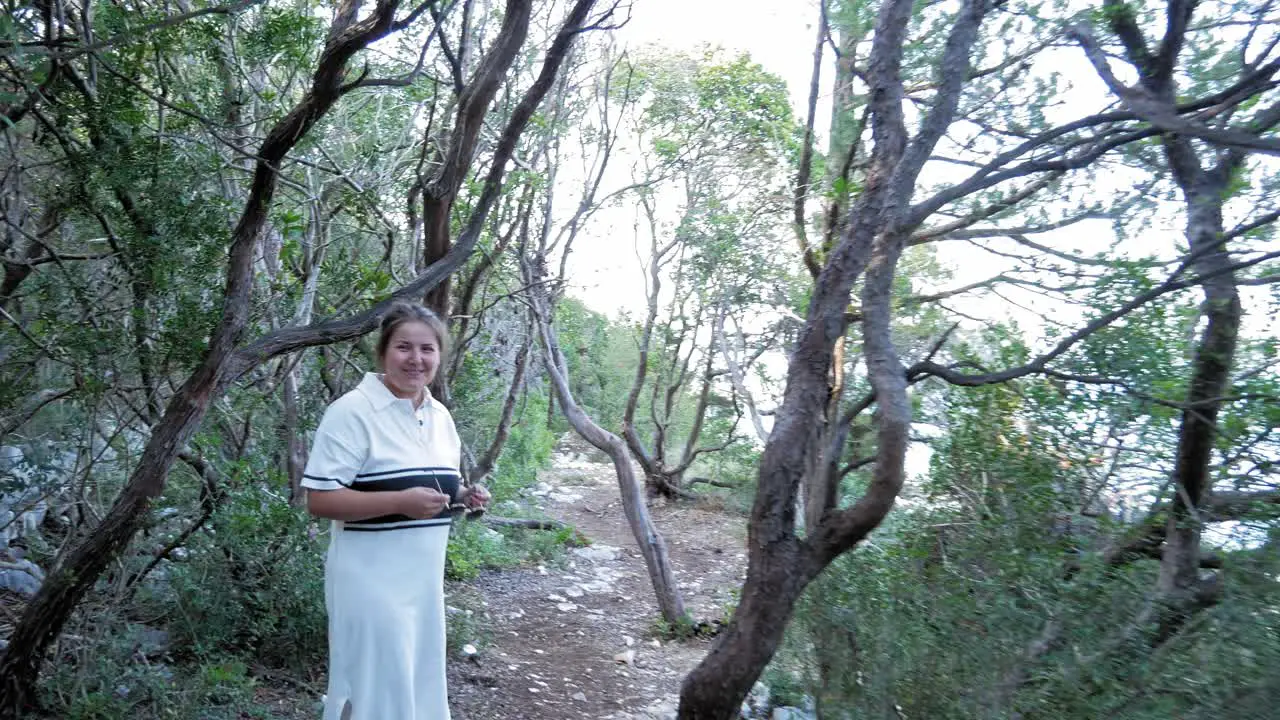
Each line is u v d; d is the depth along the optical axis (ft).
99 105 12.16
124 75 12.85
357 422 9.18
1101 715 8.24
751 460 28.84
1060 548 9.32
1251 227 8.05
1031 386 9.69
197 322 12.16
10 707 10.77
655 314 36.27
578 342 46.98
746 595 9.06
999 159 8.98
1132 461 9.43
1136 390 9.02
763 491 9.07
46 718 11.21
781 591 8.90
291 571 14.64
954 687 9.24
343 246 17.12
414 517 9.05
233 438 15.78
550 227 25.02
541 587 23.63
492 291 23.80
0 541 15.29
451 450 10.02
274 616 14.38
